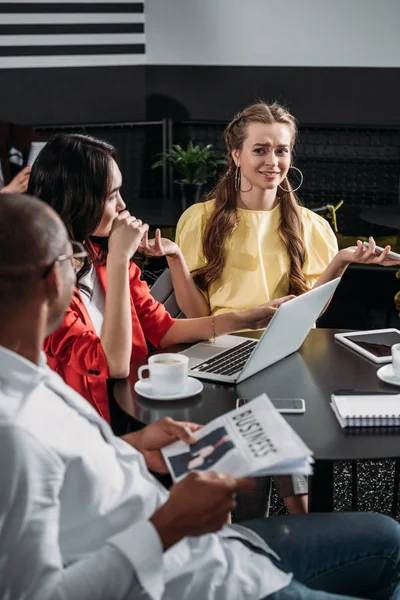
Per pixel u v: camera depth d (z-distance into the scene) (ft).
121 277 6.75
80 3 19.97
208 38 20.76
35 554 3.60
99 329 7.18
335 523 5.24
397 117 20.57
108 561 3.77
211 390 6.40
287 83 20.76
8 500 3.56
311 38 20.36
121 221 6.88
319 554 5.08
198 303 8.79
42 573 3.61
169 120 19.63
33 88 19.92
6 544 3.58
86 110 20.70
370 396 6.10
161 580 3.83
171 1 20.63
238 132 9.04
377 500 9.49
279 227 9.21
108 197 6.97
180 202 16.53
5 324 3.86
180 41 20.86
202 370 6.74
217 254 9.04
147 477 4.57
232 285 9.06
